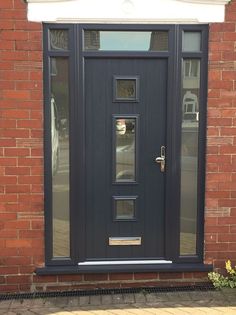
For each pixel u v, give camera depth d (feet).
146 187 9.34
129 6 8.84
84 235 9.34
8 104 8.86
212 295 9.00
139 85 9.12
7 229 9.10
